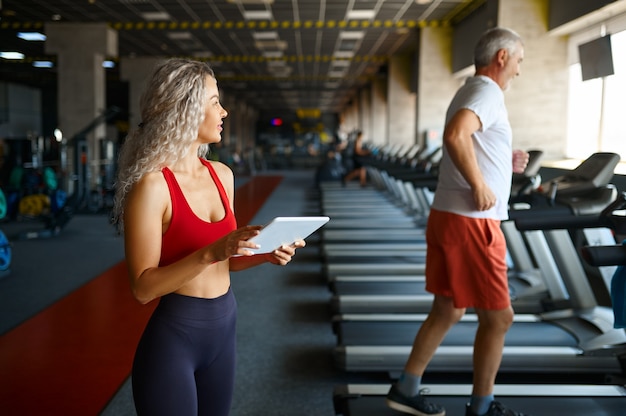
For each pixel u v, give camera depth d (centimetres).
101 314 407
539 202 341
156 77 133
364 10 1023
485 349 213
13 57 1631
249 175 2088
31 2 977
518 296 396
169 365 131
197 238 135
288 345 348
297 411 260
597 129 657
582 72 631
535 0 720
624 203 240
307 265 577
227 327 141
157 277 125
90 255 619
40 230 779
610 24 622
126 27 1185
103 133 1224
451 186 215
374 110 1966
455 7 998
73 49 1172
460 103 213
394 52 1477
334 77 1994
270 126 3906
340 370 309
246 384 291
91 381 292
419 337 224
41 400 270
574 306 343
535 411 228
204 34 1244
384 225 717
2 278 512
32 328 376
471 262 211
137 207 129
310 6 988
